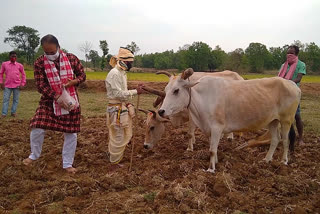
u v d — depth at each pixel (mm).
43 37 4633
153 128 6223
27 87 20594
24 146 6531
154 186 4711
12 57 9766
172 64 62938
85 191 4488
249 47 54312
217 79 5430
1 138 7156
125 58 5168
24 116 10289
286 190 4484
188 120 6715
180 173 5211
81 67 5098
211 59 49281
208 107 5305
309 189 4586
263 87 5508
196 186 4469
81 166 5594
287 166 5551
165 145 6891
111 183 4766
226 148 6547
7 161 5469
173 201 4148
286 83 5637
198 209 3977
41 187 4645
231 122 5406
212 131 5305
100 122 9227
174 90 5234
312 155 6270
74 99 4922
